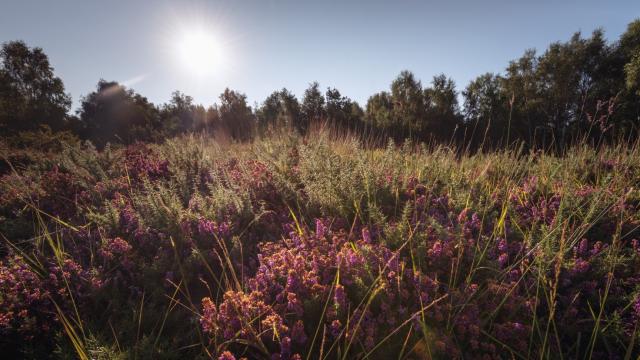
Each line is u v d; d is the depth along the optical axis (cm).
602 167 480
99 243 345
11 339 239
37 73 4931
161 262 300
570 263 260
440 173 461
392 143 491
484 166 508
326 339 221
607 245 286
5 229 397
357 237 329
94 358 205
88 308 266
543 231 286
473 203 362
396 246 296
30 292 272
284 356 204
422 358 205
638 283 247
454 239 282
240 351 220
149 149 789
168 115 4906
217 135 1010
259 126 1093
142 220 361
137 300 275
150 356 209
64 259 316
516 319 232
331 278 260
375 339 217
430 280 239
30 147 1326
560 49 3123
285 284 263
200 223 352
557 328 228
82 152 682
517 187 427
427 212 365
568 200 340
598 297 243
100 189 492
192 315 259
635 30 2898
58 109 5019
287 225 355
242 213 375
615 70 2998
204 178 539
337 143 679
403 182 430
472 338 207
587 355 216
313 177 441
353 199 377
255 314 226
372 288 241
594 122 521
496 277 255
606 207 325
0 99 4444
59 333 238
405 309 224
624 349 215
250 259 307
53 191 495
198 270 304
